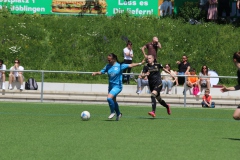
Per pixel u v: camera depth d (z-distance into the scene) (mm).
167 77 42844
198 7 66938
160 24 64312
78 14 67375
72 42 60312
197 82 42594
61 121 27625
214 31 63188
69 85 44469
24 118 28953
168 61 56906
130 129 24562
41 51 58344
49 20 65312
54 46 59406
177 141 20922
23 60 56562
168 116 32375
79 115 31375
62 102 43094
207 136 22641
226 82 44531
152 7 67375
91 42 60219
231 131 24625
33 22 64625
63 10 67500
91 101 43031
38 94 43375
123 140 20875
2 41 59125
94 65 56438
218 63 57062
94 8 67312
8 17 65625
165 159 17016
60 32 62281
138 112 35000
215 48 59938
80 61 57094
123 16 66312
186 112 35969
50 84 44094
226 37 62281
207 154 18047
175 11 67188
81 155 17469
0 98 43469
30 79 44031
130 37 61219
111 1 67375
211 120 30156
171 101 42531
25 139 20844
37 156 17250
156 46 37750
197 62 56969
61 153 17812
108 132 23281
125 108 38531
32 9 67500
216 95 42969
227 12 67250
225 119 31000
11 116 30016
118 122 27656
